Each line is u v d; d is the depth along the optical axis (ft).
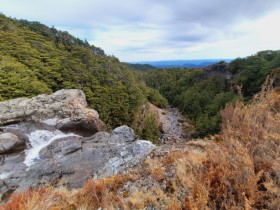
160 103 236.22
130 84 180.45
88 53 195.21
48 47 186.91
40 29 276.62
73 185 32.22
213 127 123.44
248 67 211.61
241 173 10.25
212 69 290.97
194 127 157.69
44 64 136.56
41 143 50.85
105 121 121.49
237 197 9.70
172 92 308.81
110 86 157.99
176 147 22.56
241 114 15.46
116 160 37.40
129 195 14.19
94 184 16.07
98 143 46.73
